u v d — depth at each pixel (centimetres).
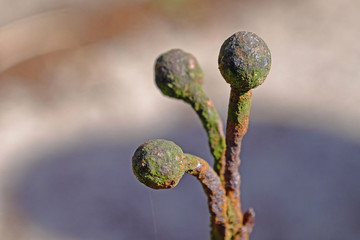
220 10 190
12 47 173
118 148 136
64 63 166
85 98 153
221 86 151
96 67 164
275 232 109
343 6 188
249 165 126
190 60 39
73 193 125
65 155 136
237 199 37
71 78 160
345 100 144
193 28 182
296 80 154
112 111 147
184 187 124
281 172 123
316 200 115
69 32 179
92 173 130
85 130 142
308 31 177
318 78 154
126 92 154
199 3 192
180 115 144
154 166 32
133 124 142
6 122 147
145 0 193
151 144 33
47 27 181
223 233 37
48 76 161
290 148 130
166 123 141
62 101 152
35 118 147
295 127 136
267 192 118
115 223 116
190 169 35
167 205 119
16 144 139
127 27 183
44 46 173
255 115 141
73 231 115
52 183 128
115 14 186
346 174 121
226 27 181
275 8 190
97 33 180
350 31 175
